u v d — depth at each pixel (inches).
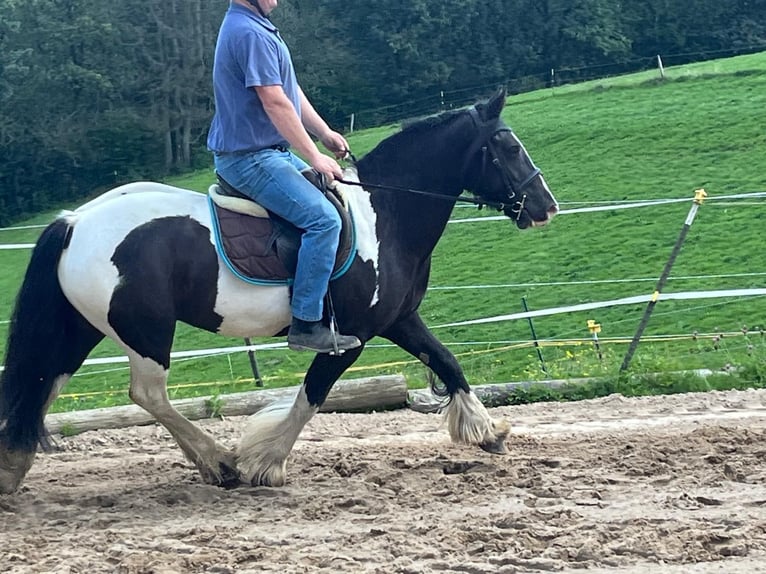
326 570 180.2
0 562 187.6
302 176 235.5
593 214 1069.1
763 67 1589.6
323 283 234.4
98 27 1914.4
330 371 248.2
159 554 189.0
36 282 230.5
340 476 259.0
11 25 1892.2
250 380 505.0
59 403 488.7
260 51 231.3
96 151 1959.9
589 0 2320.4
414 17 2265.0
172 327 233.0
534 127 1472.7
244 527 210.7
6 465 235.6
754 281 802.8
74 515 224.5
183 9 1952.5
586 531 198.7
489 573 178.1
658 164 1222.9
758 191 1068.5
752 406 367.2
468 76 2297.0
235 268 234.7
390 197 253.8
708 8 2396.7
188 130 1978.3
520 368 565.9
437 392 281.3
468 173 260.7
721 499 221.1
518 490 235.6
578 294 847.1
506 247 1013.2
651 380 413.7
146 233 230.5
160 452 311.6
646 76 1685.5
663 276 441.7
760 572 175.0
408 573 177.8
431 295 900.0
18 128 1891.0
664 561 183.6
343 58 2234.3
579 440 297.4
